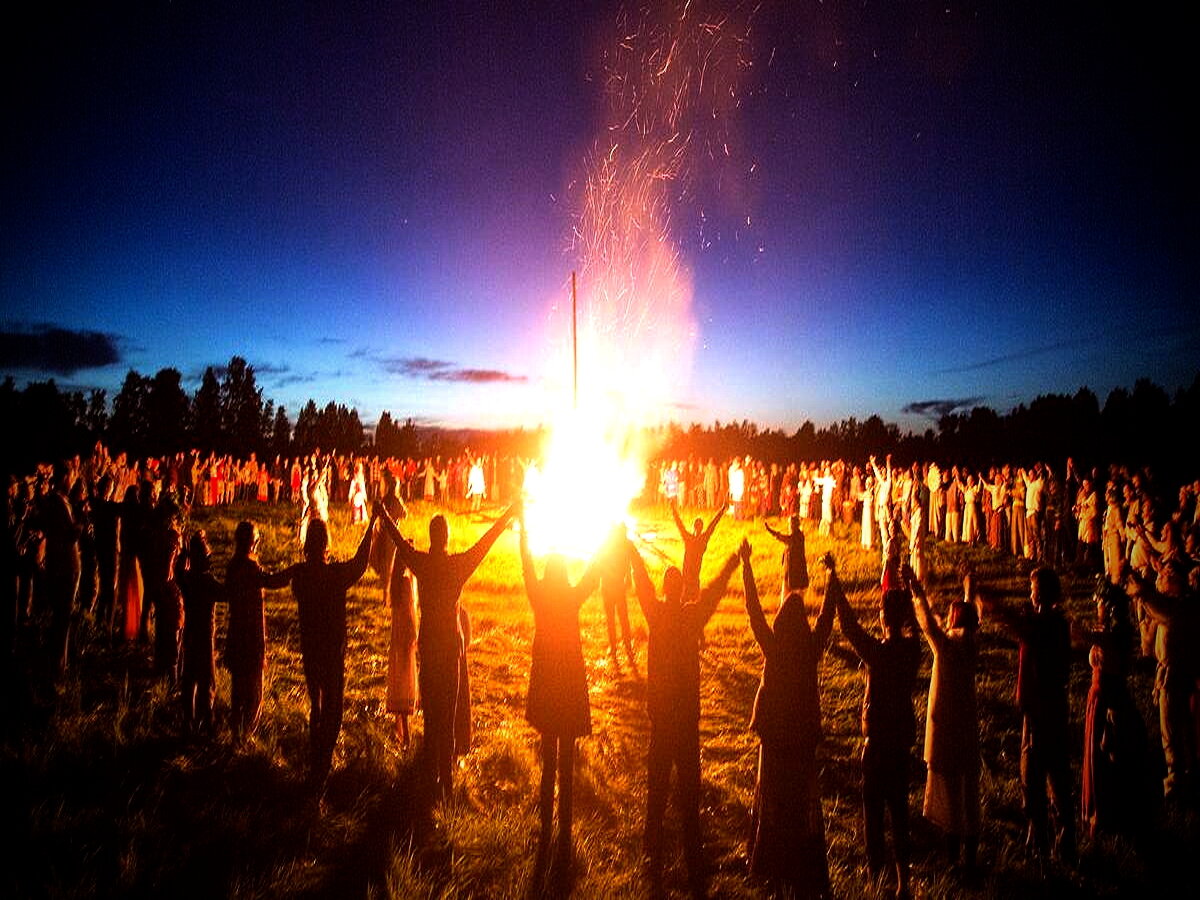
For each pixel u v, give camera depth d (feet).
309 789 20.95
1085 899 18.17
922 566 55.52
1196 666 23.48
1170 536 35.58
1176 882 19.02
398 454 239.50
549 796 18.92
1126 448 138.82
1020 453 167.43
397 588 25.05
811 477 97.40
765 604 49.37
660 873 18.66
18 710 24.57
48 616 34.99
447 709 20.77
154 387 208.44
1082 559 63.93
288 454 221.05
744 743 27.81
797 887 17.46
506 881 17.90
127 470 73.67
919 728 29.63
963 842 19.61
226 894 16.34
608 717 29.53
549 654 19.19
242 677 23.70
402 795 21.50
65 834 18.04
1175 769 23.66
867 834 18.43
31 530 29.35
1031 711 20.13
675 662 18.95
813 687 18.15
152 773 21.52
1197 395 140.36
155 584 28.60
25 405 145.18
